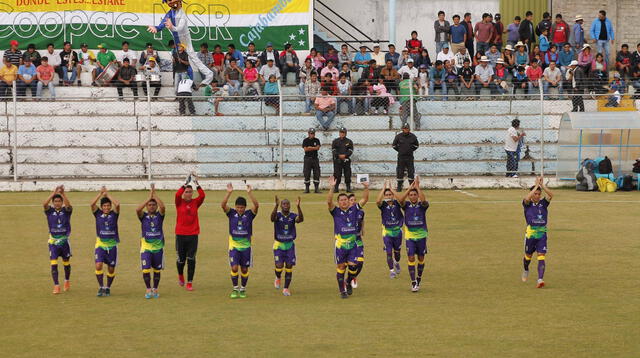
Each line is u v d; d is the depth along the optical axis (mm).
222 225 74250
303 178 101938
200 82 114438
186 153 104750
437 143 109688
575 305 46188
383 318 43500
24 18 116938
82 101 109062
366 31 132250
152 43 118938
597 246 64688
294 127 108750
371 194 95312
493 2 133375
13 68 110750
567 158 103000
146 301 47875
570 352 37031
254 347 38062
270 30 121062
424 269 57000
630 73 121812
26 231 71125
